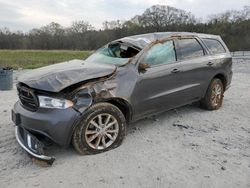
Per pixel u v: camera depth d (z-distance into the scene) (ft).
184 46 17.80
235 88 29.76
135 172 11.91
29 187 10.94
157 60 15.94
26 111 13.03
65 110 12.29
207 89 19.52
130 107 14.38
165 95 16.14
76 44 223.10
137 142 14.78
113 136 13.91
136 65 14.88
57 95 12.45
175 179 11.41
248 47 230.07
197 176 11.62
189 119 18.47
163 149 14.02
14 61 79.77
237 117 19.12
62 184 11.12
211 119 18.58
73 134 12.68
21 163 12.69
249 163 12.72
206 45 19.61
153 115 17.71
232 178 11.49
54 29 231.91
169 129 16.70
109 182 11.22
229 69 21.17
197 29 248.11
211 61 19.22
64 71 13.75
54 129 12.19
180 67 16.85
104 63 15.74
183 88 17.26
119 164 12.53
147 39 16.47
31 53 142.82
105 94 13.19
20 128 13.88
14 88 30.76
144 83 14.87
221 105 21.45
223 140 15.24
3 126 17.19
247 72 48.60
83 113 12.57
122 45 16.58
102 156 13.23
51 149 13.80
